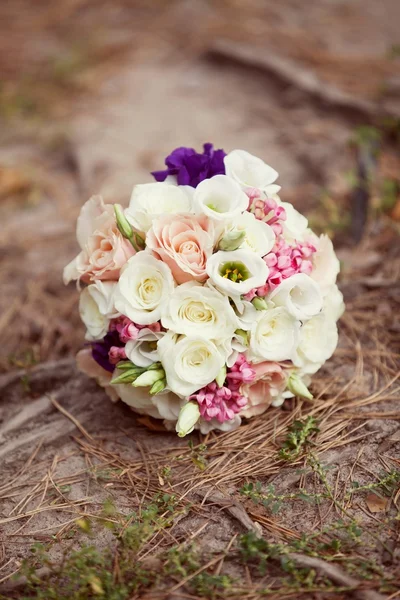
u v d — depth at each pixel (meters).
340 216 3.10
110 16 5.35
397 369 2.27
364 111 3.80
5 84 4.64
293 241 1.97
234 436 2.05
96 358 2.01
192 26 5.04
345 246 2.92
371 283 2.62
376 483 1.85
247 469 1.93
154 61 4.77
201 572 1.65
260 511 1.81
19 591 1.69
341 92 4.00
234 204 1.81
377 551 1.68
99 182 3.62
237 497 1.85
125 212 1.89
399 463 1.91
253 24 4.96
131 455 2.04
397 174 3.29
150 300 1.81
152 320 1.78
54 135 4.11
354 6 5.21
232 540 1.73
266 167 1.97
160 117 4.14
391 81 4.05
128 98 4.39
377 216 3.03
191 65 4.67
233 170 1.95
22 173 3.76
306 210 3.20
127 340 1.85
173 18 5.20
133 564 1.68
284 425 2.07
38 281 3.01
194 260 1.78
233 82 4.42
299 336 1.87
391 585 1.58
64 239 3.28
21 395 2.38
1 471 2.06
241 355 1.86
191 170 2.02
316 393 2.19
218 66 4.61
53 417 2.23
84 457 2.07
